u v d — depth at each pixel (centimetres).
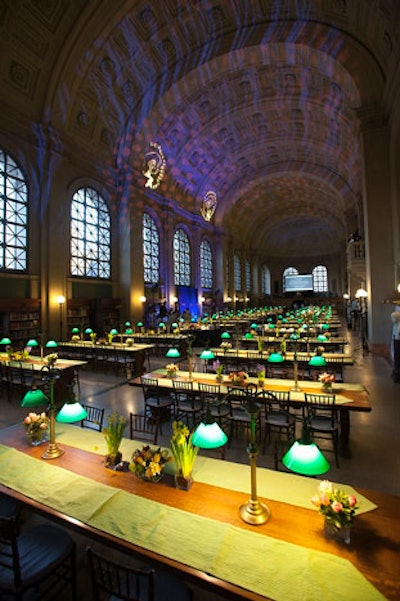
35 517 340
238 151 2430
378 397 745
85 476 278
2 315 1139
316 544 195
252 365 805
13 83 1187
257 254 4184
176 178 2253
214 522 216
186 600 199
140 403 747
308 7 1255
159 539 202
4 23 1067
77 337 1198
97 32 1235
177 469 260
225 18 1377
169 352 644
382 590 162
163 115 1722
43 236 1295
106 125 1602
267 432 530
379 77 1207
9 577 217
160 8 1256
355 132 1730
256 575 174
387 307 1204
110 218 1698
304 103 1834
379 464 453
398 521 216
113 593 186
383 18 995
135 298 1750
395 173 1127
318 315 2270
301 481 268
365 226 1264
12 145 1202
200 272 2630
